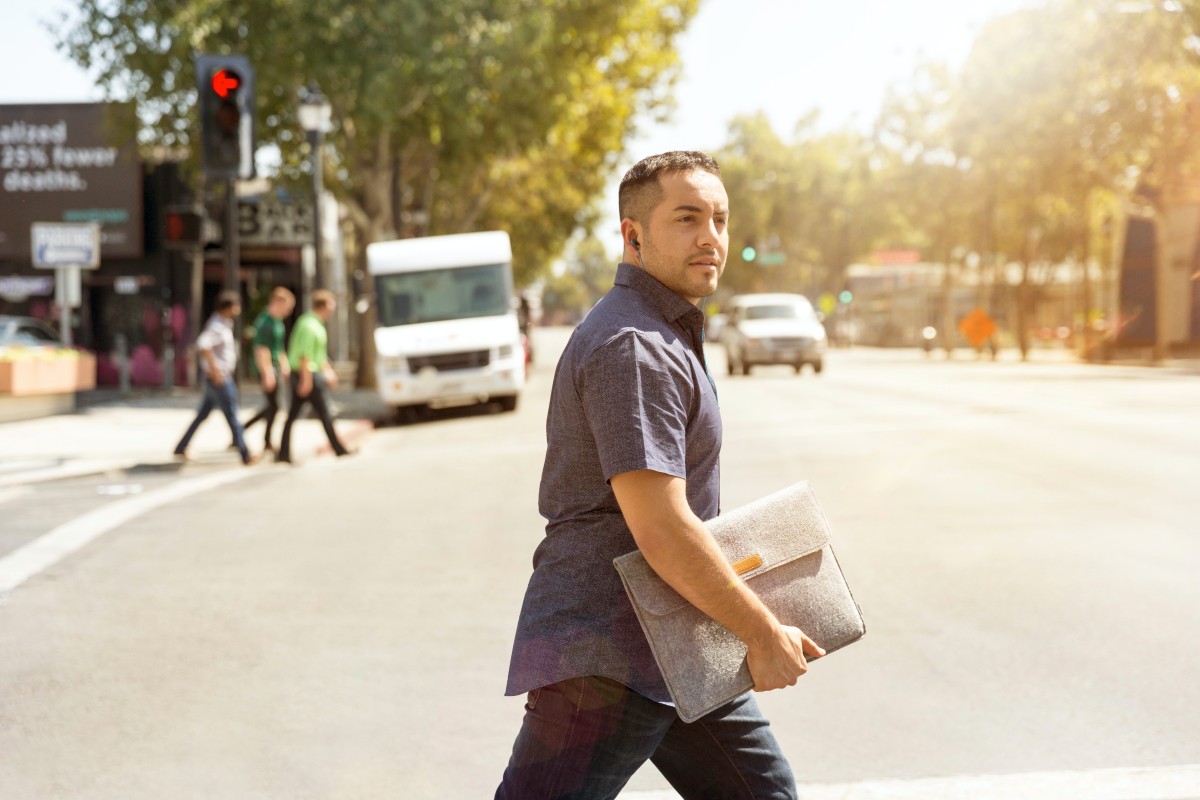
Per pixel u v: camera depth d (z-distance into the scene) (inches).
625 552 101.9
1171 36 1378.0
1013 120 1659.7
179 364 1350.9
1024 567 313.9
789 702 213.5
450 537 376.8
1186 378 1225.4
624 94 1534.2
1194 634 247.3
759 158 4163.4
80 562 338.0
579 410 100.3
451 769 181.3
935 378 1290.6
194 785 175.5
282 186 1216.8
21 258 1352.1
